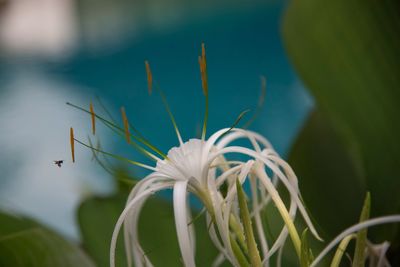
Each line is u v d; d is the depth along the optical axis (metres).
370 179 0.53
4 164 2.63
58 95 3.38
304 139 0.58
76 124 2.92
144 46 4.04
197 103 3.11
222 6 4.46
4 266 0.42
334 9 0.48
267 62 3.50
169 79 3.47
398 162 0.51
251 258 0.37
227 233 0.37
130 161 0.40
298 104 2.90
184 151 0.38
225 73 3.45
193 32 4.14
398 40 0.48
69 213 2.18
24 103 3.30
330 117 0.53
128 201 0.39
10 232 0.46
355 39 0.49
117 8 4.91
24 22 4.81
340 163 0.57
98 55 3.97
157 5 4.79
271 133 2.68
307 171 0.57
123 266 0.49
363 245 0.37
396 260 0.51
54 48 4.18
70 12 4.97
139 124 2.95
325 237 0.52
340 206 0.55
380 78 0.49
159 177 0.38
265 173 0.38
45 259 0.43
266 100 3.02
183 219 0.35
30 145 2.77
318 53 0.50
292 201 0.39
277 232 0.50
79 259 0.44
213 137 0.39
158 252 0.49
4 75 3.76
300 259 0.37
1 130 2.97
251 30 3.98
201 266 0.49
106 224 0.50
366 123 0.51
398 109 0.50
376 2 0.47
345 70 0.50
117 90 3.40
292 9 0.50
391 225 0.51
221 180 0.38
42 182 2.41
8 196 2.35
